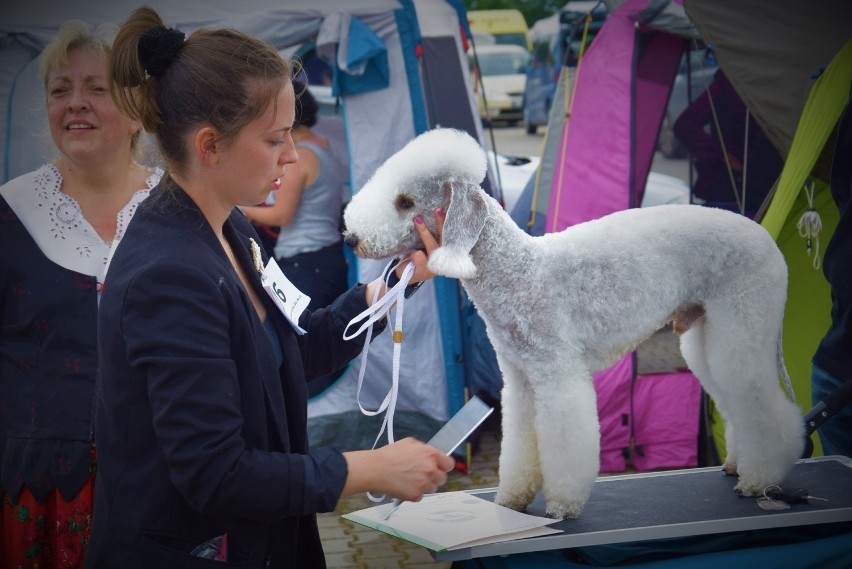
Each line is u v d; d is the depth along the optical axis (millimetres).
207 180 1504
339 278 4859
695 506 2080
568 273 2084
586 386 2070
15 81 4027
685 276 2162
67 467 2092
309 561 1725
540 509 2133
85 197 2234
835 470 2348
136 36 1472
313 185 4777
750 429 2137
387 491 1486
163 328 1359
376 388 4762
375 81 4570
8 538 2188
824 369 2746
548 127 5859
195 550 1448
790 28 4043
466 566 2055
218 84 1423
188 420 1342
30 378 2129
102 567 1443
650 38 5555
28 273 2117
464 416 1729
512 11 18672
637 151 5773
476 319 5160
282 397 1573
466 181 2037
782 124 4031
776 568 2016
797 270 3672
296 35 4410
